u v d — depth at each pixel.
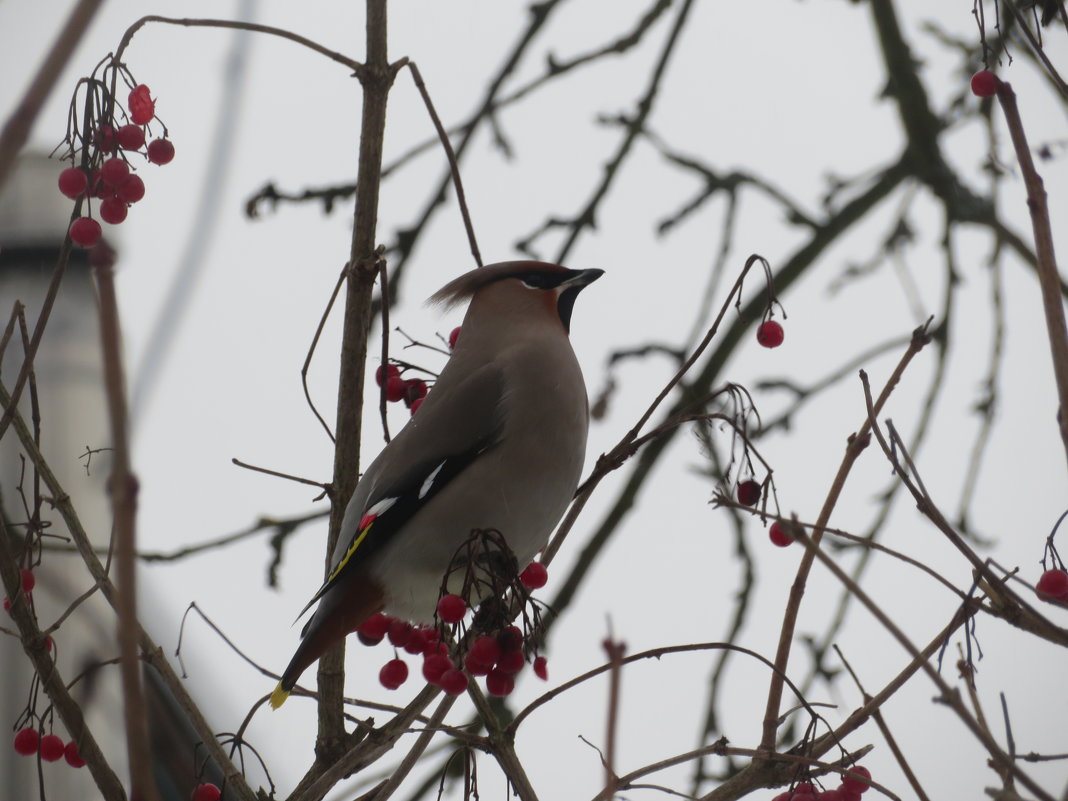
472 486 7.86
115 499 3.19
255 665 6.81
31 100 3.39
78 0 3.44
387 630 7.85
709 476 10.92
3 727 7.63
